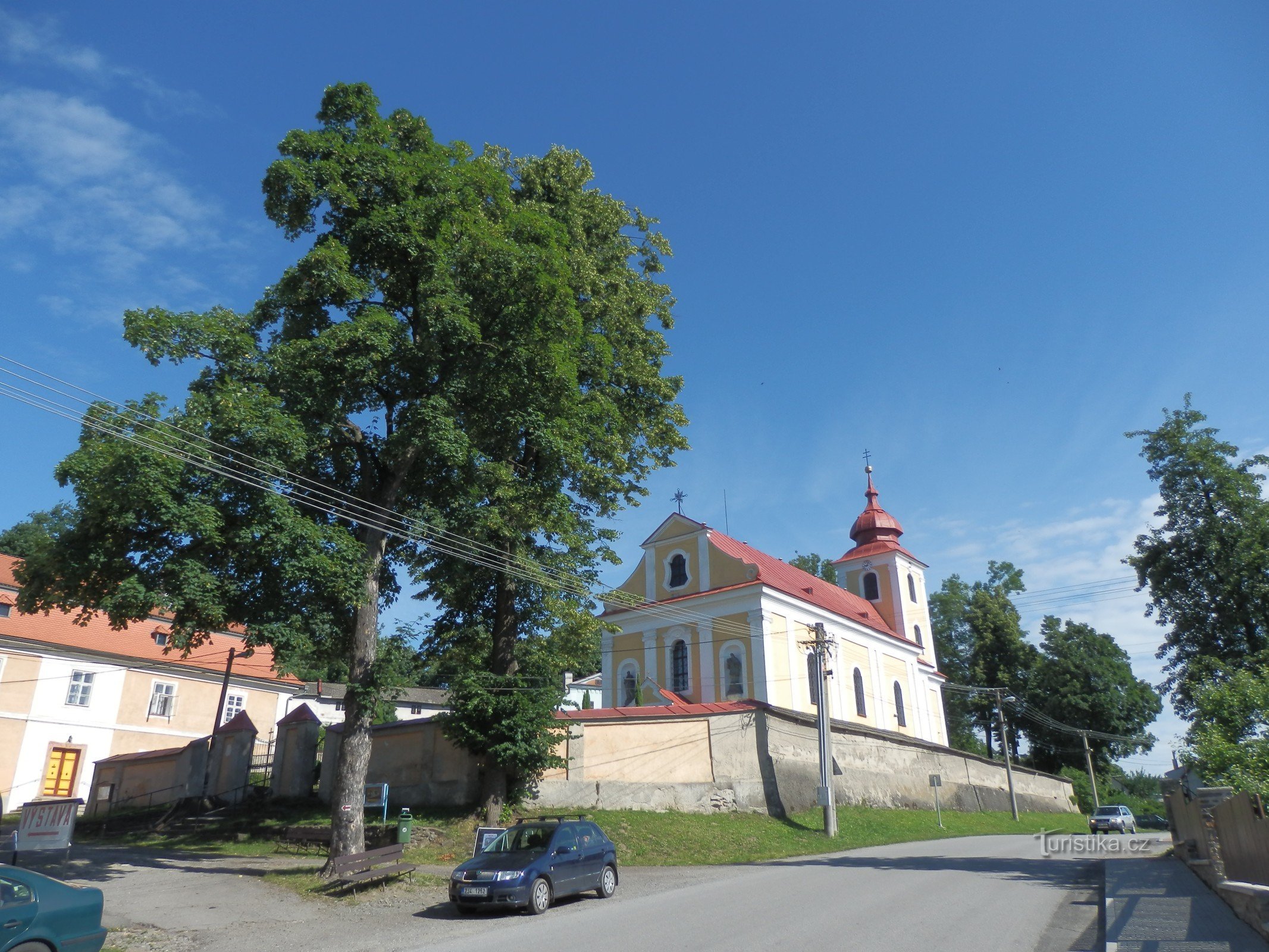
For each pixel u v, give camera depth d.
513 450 22.84
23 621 37.62
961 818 42.16
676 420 28.30
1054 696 62.97
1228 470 32.44
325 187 19.00
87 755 37.81
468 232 19.58
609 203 28.06
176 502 15.75
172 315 17.30
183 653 17.80
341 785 18.55
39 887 9.30
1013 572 68.75
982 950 10.41
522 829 16.19
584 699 68.31
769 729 32.00
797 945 10.77
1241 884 11.21
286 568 16.36
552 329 20.70
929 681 53.62
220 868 19.64
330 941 12.41
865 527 57.12
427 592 25.50
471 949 11.38
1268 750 18.17
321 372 18.33
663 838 25.05
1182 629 32.91
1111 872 17.72
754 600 39.38
